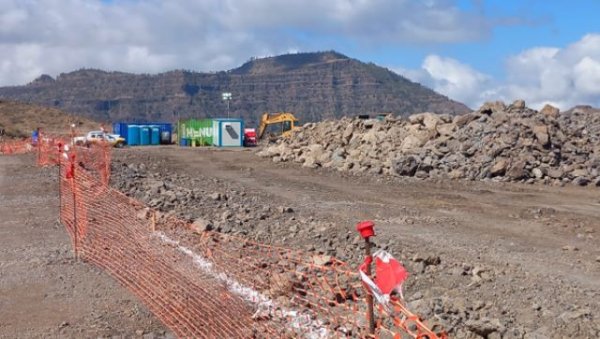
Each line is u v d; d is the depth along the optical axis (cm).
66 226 1388
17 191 1939
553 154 2441
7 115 10906
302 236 1265
